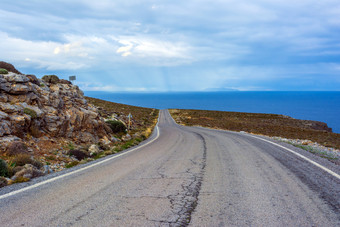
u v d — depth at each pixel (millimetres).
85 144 12688
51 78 18266
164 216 3305
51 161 8500
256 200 3947
